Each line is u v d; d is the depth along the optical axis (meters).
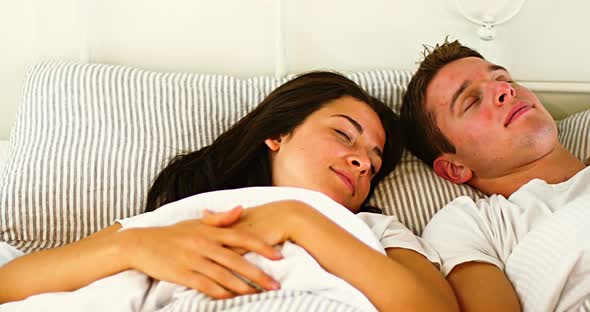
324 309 0.71
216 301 0.73
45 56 1.54
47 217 1.19
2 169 1.33
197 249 0.79
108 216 1.21
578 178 1.09
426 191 1.28
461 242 1.05
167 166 1.21
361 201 1.12
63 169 1.21
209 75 1.41
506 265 1.01
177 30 1.53
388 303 0.76
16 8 1.50
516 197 1.16
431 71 1.28
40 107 1.29
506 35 1.56
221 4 1.52
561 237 0.92
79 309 0.74
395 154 1.28
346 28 1.55
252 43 1.55
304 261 0.77
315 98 1.14
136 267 0.80
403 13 1.55
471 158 1.24
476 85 1.22
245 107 1.37
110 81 1.32
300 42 1.55
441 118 1.25
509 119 1.18
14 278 0.83
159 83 1.35
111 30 1.52
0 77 1.55
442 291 0.87
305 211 0.83
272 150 1.14
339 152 1.06
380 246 0.85
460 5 1.54
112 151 1.24
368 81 1.42
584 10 1.54
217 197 0.93
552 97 1.59
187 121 1.32
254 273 0.77
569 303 0.88
